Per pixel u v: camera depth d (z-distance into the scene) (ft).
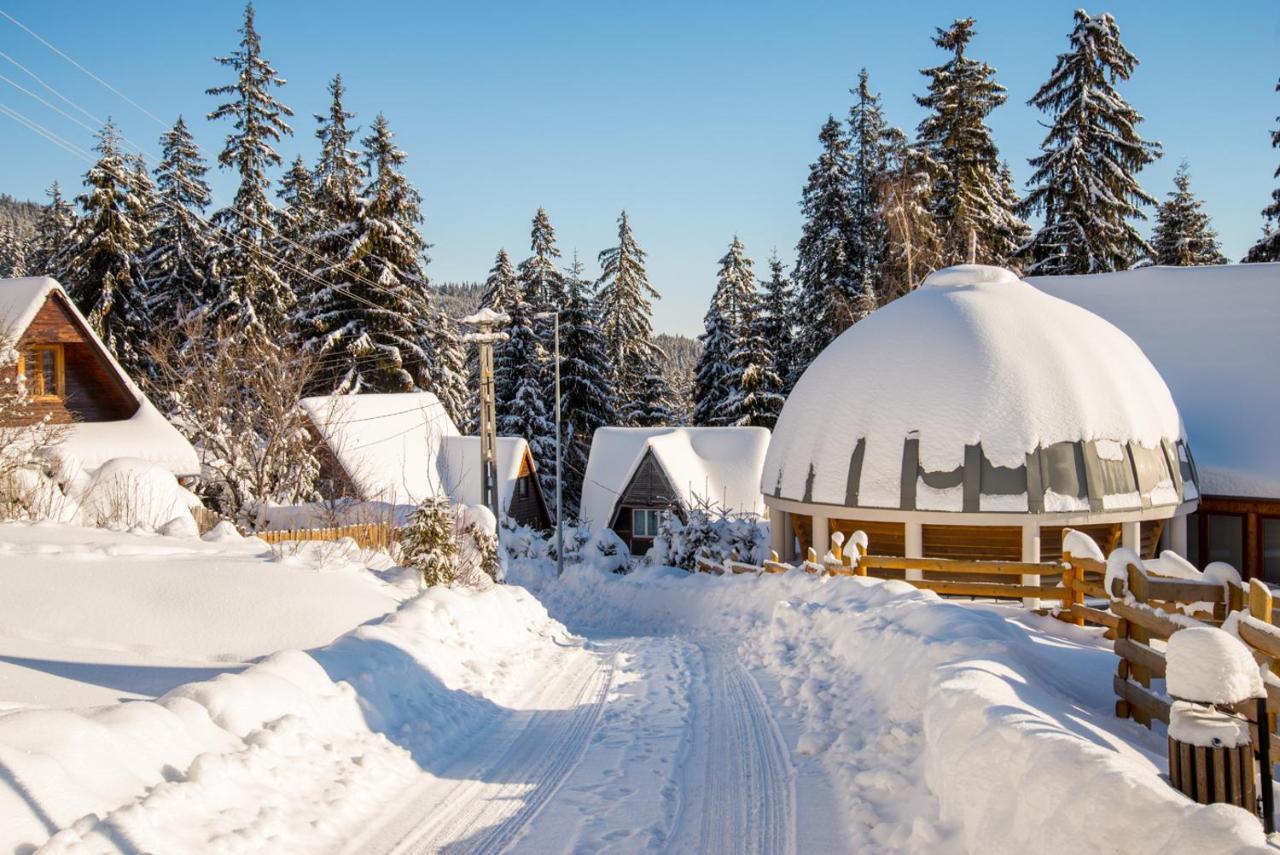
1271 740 16.78
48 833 14.40
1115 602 23.67
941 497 56.44
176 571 37.88
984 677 19.95
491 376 89.45
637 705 32.09
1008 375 57.77
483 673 34.42
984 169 132.16
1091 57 125.39
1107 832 12.14
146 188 144.15
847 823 19.61
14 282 69.51
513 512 129.18
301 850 17.33
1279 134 118.21
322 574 41.75
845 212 154.92
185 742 19.15
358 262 140.05
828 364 66.59
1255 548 64.69
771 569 61.52
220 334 91.86
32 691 23.21
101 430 72.02
